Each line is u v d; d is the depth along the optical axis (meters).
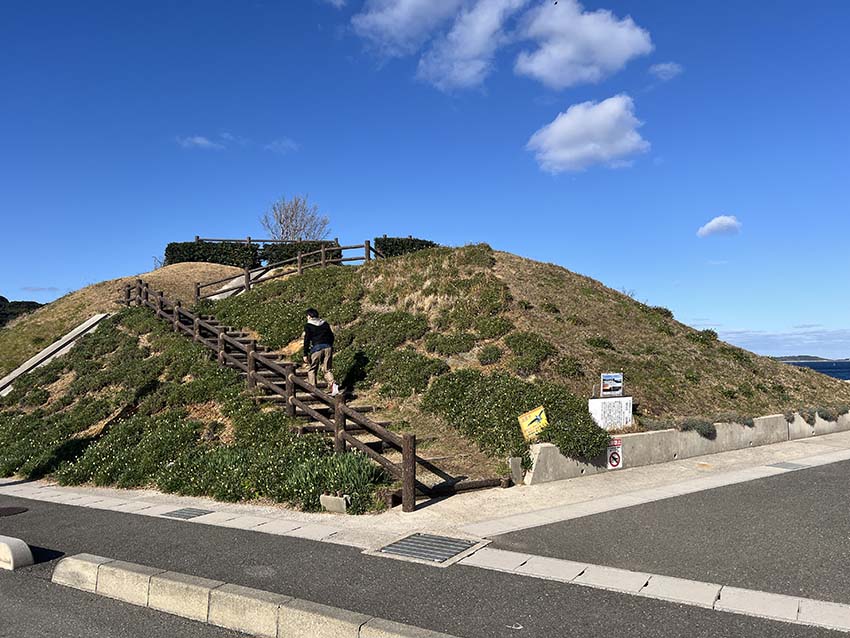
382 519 7.36
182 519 7.69
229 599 4.73
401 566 5.62
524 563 5.64
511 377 12.05
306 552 6.11
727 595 4.78
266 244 29.92
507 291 16.03
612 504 7.89
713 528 6.70
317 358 12.59
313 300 18.05
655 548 6.02
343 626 4.25
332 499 7.82
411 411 12.01
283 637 4.47
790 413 13.72
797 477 9.55
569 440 9.44
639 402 12.44
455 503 8.03
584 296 17.72
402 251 27.30
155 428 11.72
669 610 4.52
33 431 13.21
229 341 14.05
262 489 8.66
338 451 9.27
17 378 16.52
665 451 10.90
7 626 4.70
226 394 12.61
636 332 16.30
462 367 13.07
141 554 6.20
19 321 22.05
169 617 4.90
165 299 17.95
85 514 8.18
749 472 10.02
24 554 6.07
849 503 7.83
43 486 10.53
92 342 17.44
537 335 13.82
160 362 14.94
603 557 5.78
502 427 10.19
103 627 4.70
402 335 14.78
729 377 15.30
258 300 19.34
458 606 4.67
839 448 12.58
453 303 15.75
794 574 5.23
